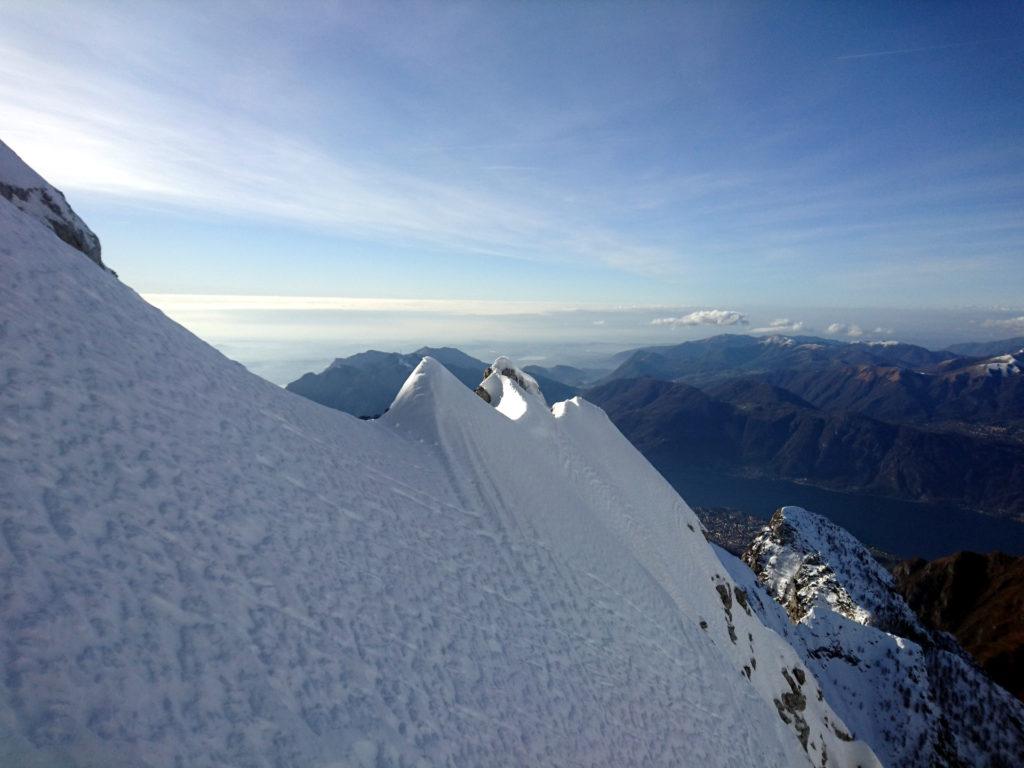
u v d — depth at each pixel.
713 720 18.67
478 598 15.50
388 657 11.12
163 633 7.95
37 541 7.62
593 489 29.08
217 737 7.29
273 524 11.91
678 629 22.61
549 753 12.12
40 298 11.71
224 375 16.20
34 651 6.54
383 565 13.74
